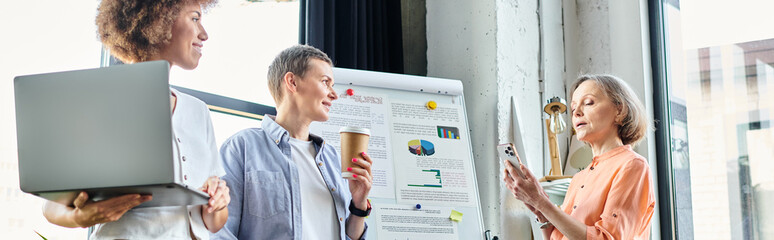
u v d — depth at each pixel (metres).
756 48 3.30
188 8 1.58
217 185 1.47
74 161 1.24
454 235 2.70
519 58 3.33
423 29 3.51
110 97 1.24
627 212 2.17
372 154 2.71
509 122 3.17
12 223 2.18
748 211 3.19
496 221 3.02
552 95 3.48
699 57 3.45
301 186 2.05
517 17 3.37
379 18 3.26
